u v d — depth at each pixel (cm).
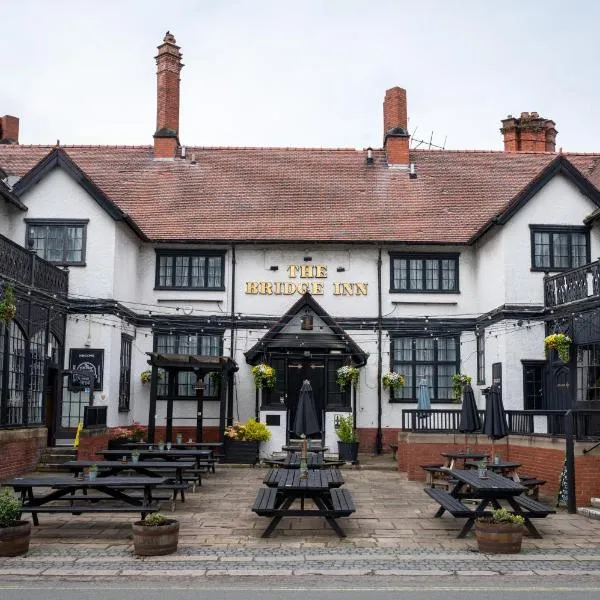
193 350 2364
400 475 1878
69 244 2098
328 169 2669
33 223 2098
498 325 2134
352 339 2280
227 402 2320
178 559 955
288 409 2250
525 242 2122
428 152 2759
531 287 2108
